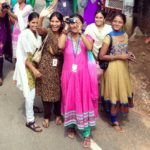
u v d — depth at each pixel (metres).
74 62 3.24
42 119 3.80
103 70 3.61
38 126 3.59
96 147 3.38
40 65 3.44
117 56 3.50
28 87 3.46
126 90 3.59
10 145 3.35
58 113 3.69
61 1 4.75
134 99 4.38
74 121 3.38
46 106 3.57
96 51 3.97
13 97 4.25
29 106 3.52
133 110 4.15
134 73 4.95
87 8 4.78
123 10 5.92
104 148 3.38
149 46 5.63
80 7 5.39
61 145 3.39
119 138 3.57
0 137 3.47
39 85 3.52
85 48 3.27
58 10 4.76
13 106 4.05
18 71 3.47
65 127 3.67
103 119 3.90
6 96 4.27
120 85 3.54
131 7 5.83
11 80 4.67
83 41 3.22
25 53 3.41
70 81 3.25
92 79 3.29
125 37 3.54
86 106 3.29
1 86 4.50
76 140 3.47
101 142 3.48
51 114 3.89
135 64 5.15
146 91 4.57
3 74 4.82
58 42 3.28
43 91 3.48
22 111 3.96
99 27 3.98
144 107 4.23
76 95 3.26
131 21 5.91
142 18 6.12
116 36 3.49
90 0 4.74
